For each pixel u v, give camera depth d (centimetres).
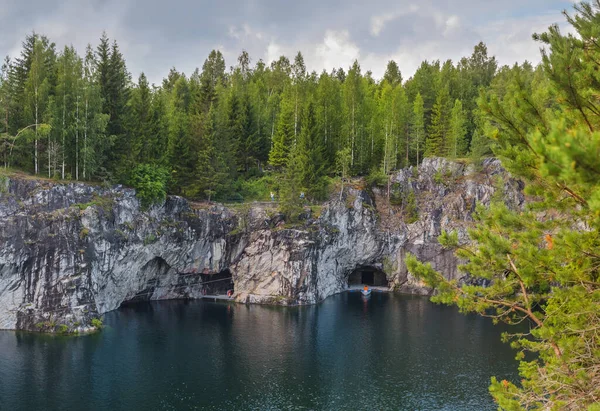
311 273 8438
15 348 5512
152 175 7594
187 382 4784
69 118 6981
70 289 6188
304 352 5756
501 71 13100
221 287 9044
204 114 8925
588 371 1825
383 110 11062
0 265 5950
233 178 9544
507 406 1767
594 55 1602
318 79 12519
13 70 7500
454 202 9481
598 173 977
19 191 6259
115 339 6012
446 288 1995
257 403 4347
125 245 7100
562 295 1756
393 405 4338
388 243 9719
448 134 10294
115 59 7606
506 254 1816
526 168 1587
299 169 8950
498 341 6238
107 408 4175
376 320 7312
